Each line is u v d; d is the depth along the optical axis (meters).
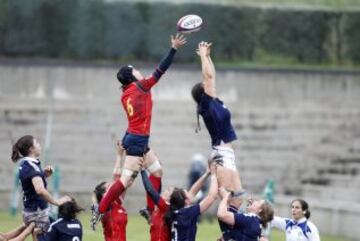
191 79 115.62
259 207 52.03
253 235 50.81
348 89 119.25
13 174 108.62
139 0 115.94
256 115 115.69
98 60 115.62
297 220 57.56
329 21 121.06
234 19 118.12
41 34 114.38
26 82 113.81
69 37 115.00
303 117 116.75
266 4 123.94
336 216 91.75
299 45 120.38
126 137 52.69
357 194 102.44
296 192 112.19
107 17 115.62
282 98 117.75
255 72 117.44
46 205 56.34
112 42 115.62
